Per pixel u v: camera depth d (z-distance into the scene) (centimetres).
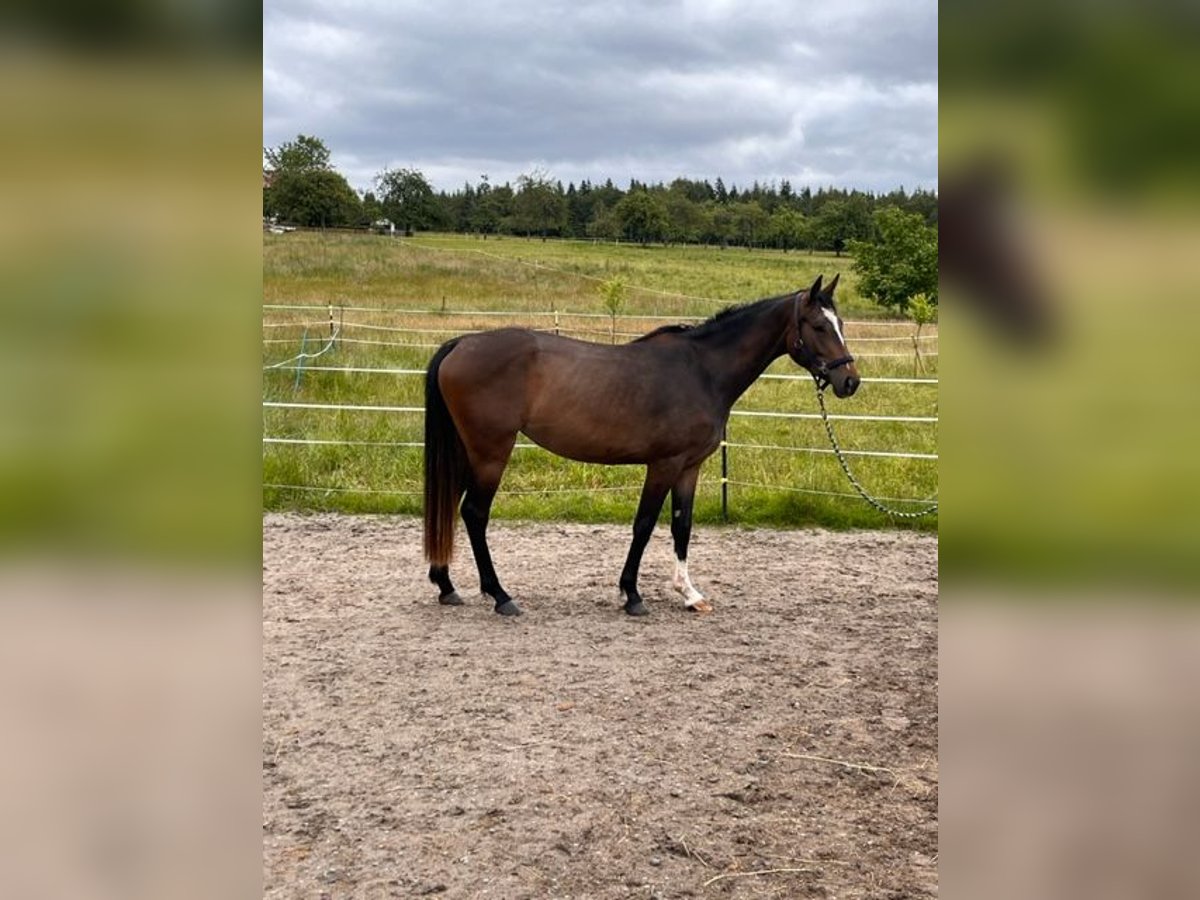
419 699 413
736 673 449
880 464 818
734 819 314
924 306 1603
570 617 530
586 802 324
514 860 287
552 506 753
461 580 596
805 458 833
